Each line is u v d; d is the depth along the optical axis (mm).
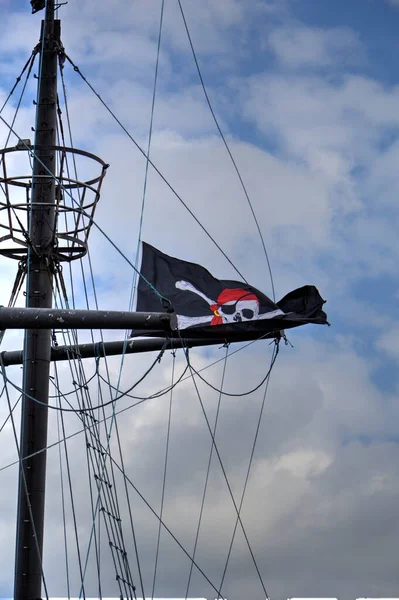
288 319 28969
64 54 31062
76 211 28812
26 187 29047
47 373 28266
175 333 27562
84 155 29016
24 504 27156
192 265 30156
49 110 30344
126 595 28641
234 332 29031
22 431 27875
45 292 28578
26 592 26734
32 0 31609
